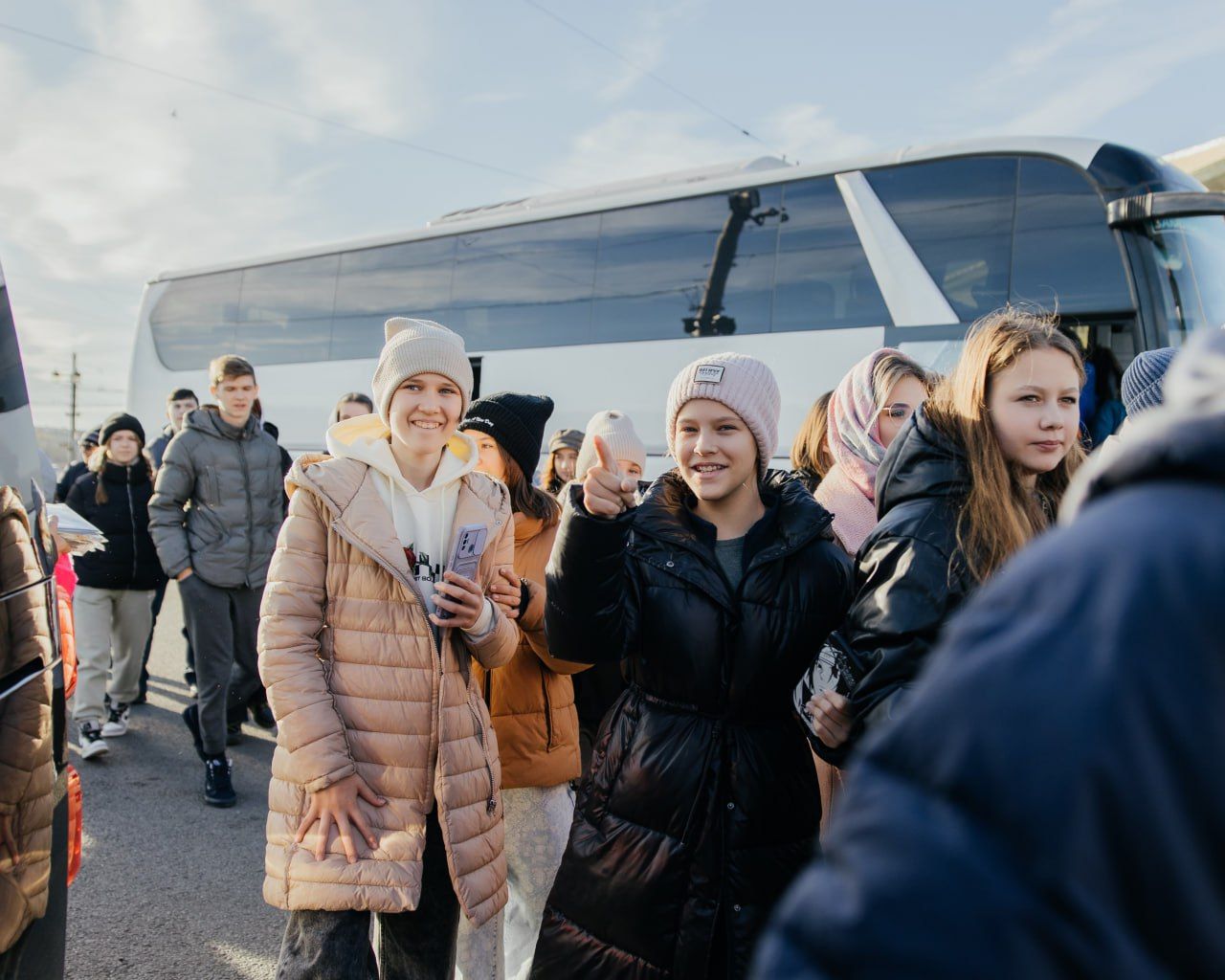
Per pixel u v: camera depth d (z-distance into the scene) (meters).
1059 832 0.52
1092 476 0.66
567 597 1.90
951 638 0.63
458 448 2.48
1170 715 0.52
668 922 1.86
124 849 4.12
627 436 3.93
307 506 2.23
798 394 8.22
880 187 8.14
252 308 13.25
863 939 0.54
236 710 5.60
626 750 1.99
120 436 5.42
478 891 2.14
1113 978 0.50
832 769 2.44
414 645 2.17
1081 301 6.97
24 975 1.64
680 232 9.30
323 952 1.99
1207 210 6.51
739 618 1.95
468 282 10.80
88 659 5.32
